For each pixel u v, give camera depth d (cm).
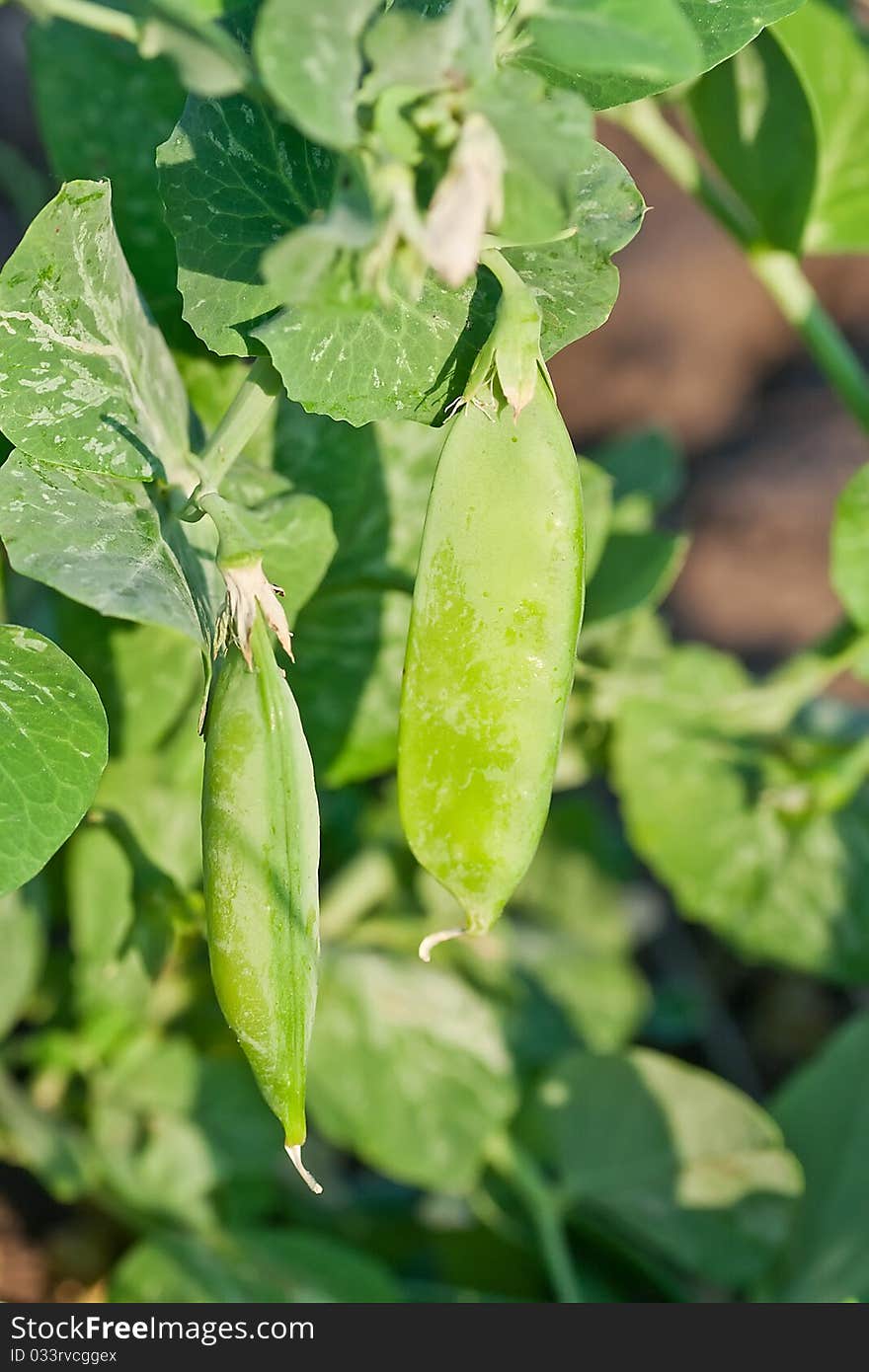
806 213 54
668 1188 63
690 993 87
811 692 65
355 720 52
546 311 40
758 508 119
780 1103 67
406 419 41
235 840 39
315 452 49
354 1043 61
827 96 52
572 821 85
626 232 40
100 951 52
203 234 41
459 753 39
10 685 41
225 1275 57
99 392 42
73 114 51
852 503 53
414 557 51
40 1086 63
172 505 43
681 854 66
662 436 83
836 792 63
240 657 39
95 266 41
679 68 36
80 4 44
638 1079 62
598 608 58
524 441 39
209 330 41
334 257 36
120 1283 56
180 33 38
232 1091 62
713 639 111
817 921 66
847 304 136
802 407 129
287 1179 67
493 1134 61
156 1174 61
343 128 36
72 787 41
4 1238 65
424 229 36
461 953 72
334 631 51
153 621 41
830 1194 64
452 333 40
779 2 42
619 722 66
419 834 40
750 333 132
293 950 39
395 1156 60
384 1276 60
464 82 36
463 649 39
